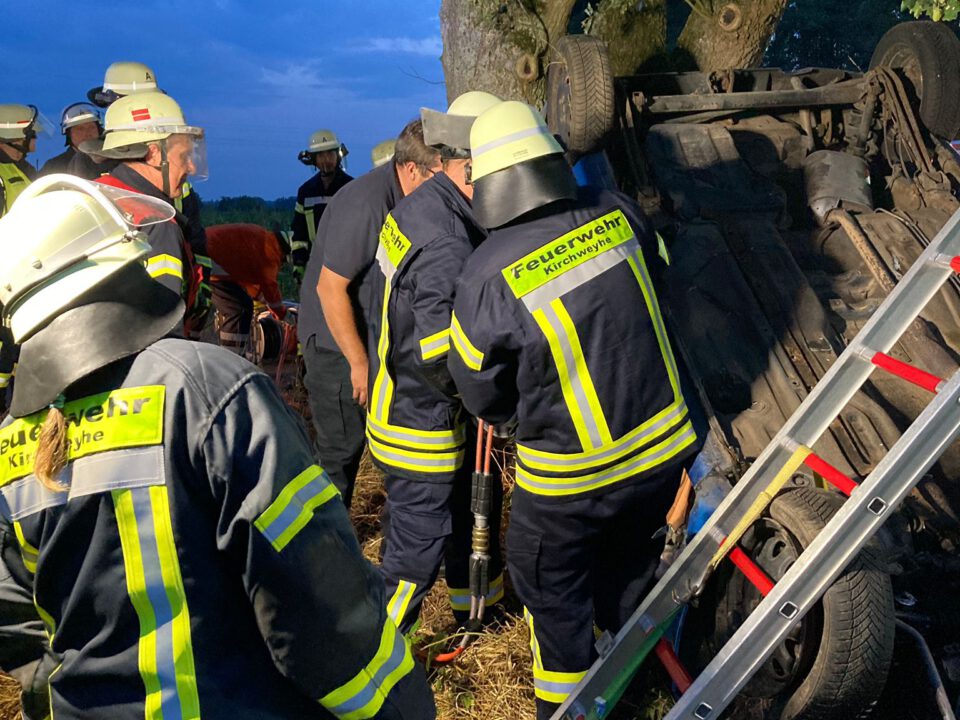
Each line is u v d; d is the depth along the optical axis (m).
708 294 4.04
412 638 3.49
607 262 2.59
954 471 3.44
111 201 1.49
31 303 1.42
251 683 1.50
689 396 3.44
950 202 4.53
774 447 2.71
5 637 1.62
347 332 3.63
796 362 3.86
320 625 1.46
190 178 3.58
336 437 3.98
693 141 4.71
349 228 3.52
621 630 2.76
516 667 3.46
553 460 2.63
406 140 3.30
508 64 6.57
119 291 1.45
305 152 6.82
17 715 3.18
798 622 2.47
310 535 1.45
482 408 2.68
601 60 4.51
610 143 4.68
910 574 3.03
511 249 2.55
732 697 2.49
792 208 4.75
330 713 1.59
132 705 1.45
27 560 1.51
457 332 2.61
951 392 2.28
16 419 1.50
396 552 3.27
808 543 2.60
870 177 4.79
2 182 4.77
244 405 1.45
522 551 2.76
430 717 1.67
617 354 2.57
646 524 2.83
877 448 3.44
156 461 1.41
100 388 1.43
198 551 1.43
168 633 1.43
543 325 2.50
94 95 5.75
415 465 3.19
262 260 5.83
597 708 2.78
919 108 4.92
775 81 5.29
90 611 1.45
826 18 21.81
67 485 1.41
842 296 4.27
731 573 3.00
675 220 4.41
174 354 1.46
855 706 2.61
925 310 4.09
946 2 5.09
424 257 2.93
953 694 2.91
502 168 2.55
